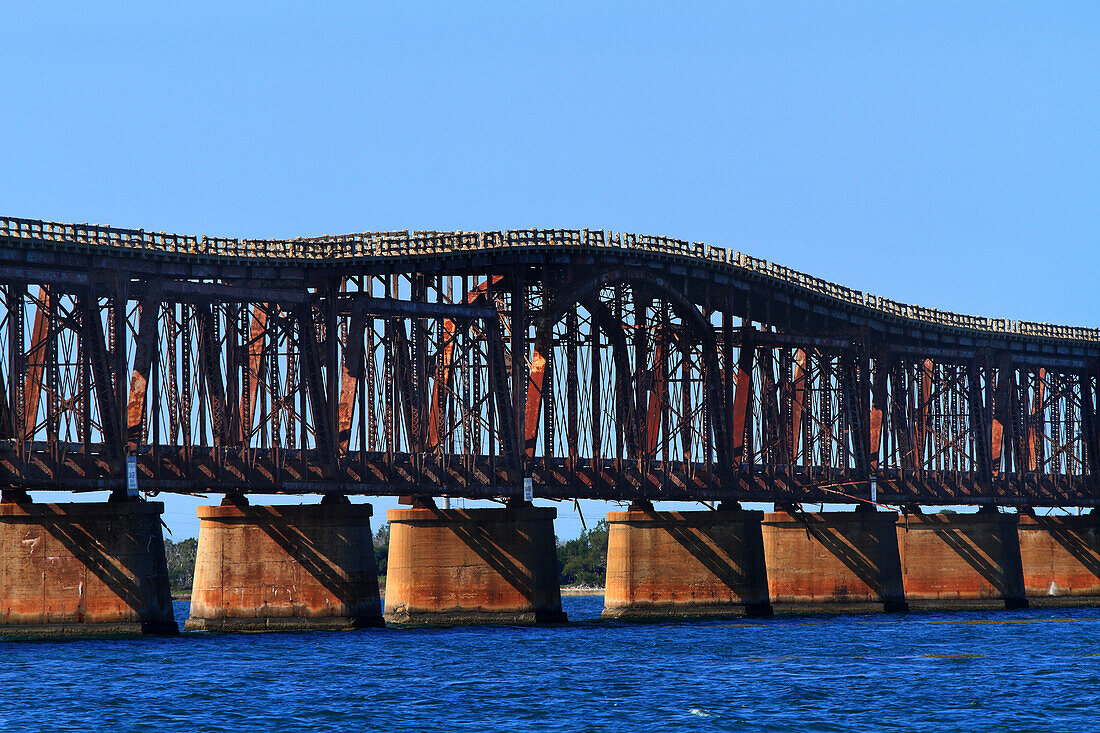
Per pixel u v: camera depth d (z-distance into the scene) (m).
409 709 155.00
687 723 148.75
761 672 184.62
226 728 144.25
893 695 166.12
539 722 148.62
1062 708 158.12
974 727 147.75
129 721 147.00
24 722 146.12
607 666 189.38
